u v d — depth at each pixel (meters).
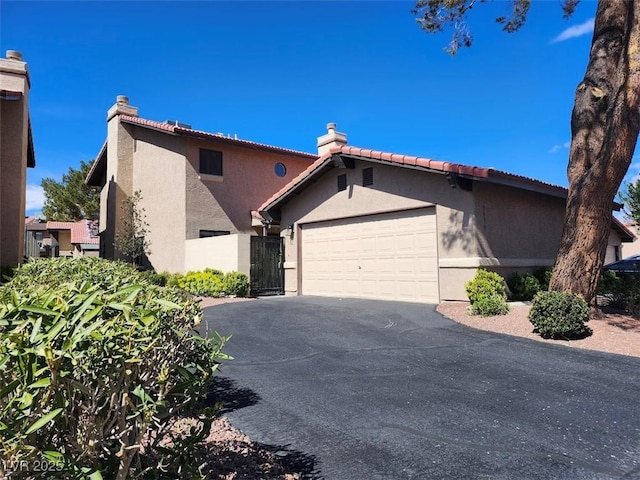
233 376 5.78
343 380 5.61
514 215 12.16
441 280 11.53
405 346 7.29
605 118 8.91
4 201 13.01
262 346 7.37
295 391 5.21
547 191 12.27
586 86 9.21
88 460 1.89
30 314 1.94
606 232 8.80
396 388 5.29
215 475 3.23
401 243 12.66
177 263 17.62
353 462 3.52
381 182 13.09
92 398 1.89
